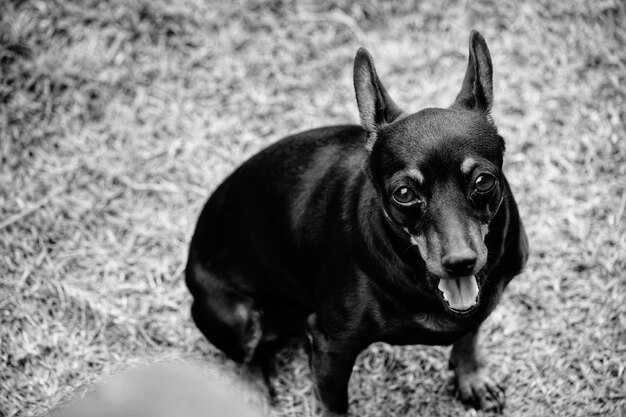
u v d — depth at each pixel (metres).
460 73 1.29
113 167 1.25
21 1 1.31
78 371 1.11
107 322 1.14
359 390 1.09
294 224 1.01
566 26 1.29
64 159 1.25
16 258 1.18
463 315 0.91
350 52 1.31
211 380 0.96
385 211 0.91
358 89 0.93
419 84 1.28
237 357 1.09
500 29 1.30
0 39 1.29
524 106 1.25
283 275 1.04
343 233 0.96
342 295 0.97
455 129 0.89
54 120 1.27
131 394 0.91
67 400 1.00
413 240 0.90
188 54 1.31
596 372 1.08
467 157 0.88
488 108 0.92
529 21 1.30
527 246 0.99
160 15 1.32
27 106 1.27
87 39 1.31
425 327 0.96
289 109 1.28
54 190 1.23
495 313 1.11
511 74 1.27
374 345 1.12
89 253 1.19
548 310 1.11
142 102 1.28
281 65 1.30
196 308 1.09
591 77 1.25
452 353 1.07
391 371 1.10
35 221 1.21
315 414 1.09
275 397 1.10
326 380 1.02
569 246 1.15
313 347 1.01
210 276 1.07
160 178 1.24
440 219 0.88
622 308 1.10
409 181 0.89
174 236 1.20
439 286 0.92
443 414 1.07
